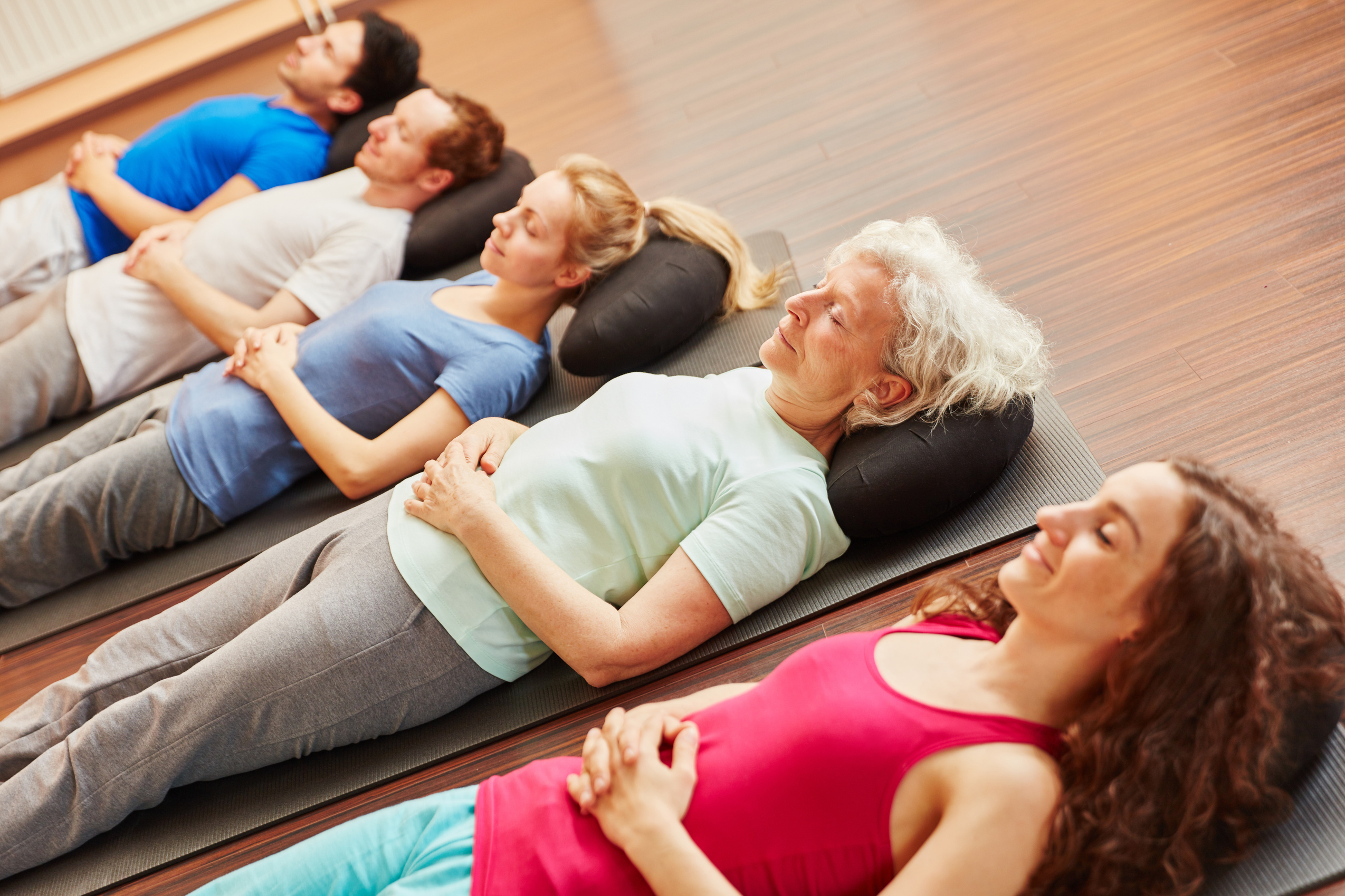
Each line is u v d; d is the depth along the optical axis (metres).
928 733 1.08
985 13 3.15
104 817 1.55
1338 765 1.26
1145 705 1.05
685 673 1.60
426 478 1.61
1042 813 1.03
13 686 1.92
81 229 2.73
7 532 1.96
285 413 1.97
